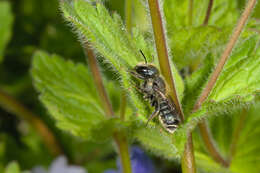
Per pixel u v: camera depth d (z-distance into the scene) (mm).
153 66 114
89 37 112
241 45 118
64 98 142
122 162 133
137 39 117
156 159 160
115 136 133
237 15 134
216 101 115
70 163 176
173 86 114
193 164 115
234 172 140
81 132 135
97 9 116
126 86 112
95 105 141
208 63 123
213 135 145
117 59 114
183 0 129
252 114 144
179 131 113
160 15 112
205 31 123
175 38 124
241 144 142
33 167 175
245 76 116
